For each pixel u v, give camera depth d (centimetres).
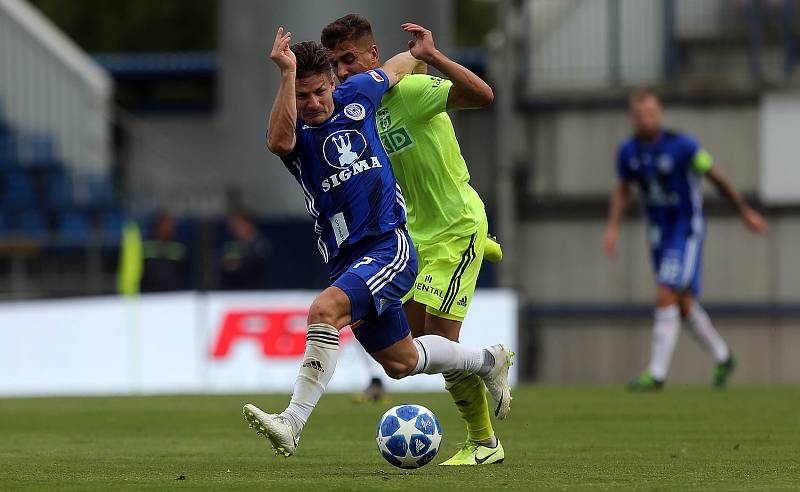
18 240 5997
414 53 2136
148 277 5659
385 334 2005
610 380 6169
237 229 5706
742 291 6131
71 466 2220
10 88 7269
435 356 2047
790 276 6116
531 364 6169
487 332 5528
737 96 6097
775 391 4597
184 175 7456
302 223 6194
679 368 6172
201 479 1930
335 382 5266
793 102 6075
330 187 1977
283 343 5312
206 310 5359
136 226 6384
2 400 4666
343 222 1983
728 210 6131
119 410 4016
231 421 3522
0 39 7262
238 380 5325
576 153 6184
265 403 4253
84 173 7169
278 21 6381
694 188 4581
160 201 7044
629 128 6153
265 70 6431
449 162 2258
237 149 6531
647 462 2222
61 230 6819
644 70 6150
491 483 1833
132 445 2752
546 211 6209
